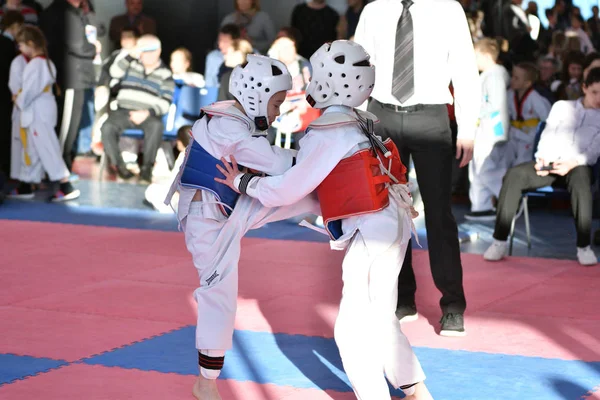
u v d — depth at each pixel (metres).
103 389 7.43
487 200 16.19
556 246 13.87
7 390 7.39
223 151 6.54
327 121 6.32
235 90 6.57
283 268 12.27
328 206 6.42
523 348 8.70
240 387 7.52
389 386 7.58
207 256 6.73
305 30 21.36
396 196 6.52
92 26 21.31
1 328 9.23
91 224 15.45
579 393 7.44
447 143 8.78
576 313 10.00
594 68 12.50
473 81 8.87
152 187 16.98
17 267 12.18
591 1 24.09
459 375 7.89
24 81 17.41
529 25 21.12
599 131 12.48
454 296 9.07
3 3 21.72
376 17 8.81
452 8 8.74
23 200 17.81
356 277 6.39
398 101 8.68
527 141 16.22
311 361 8.25
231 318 6.73
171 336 8.98
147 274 11.81
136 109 19.52
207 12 25.73
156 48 19.58
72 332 9.11
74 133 20.50
